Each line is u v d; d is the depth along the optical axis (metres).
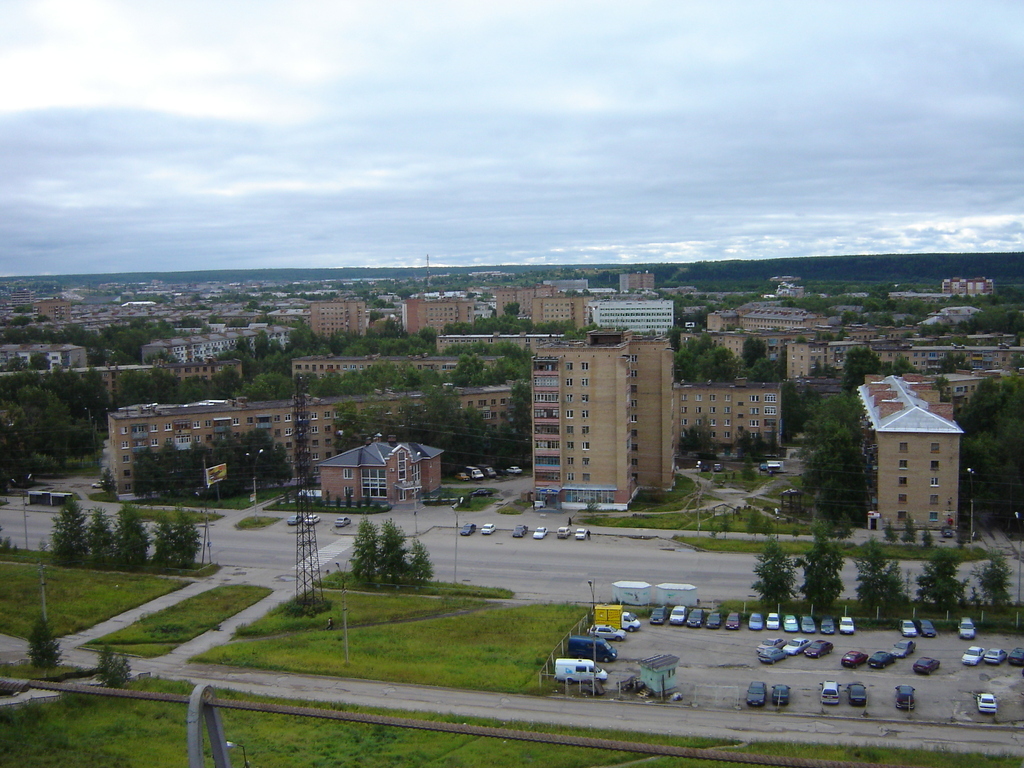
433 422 194.50
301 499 119.31
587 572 126.00
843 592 114.38
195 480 176.38
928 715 78.94
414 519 156.88
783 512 155.75
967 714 79.06
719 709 80.44
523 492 174.62
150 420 179.25
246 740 72.12
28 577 126.19
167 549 131.38
